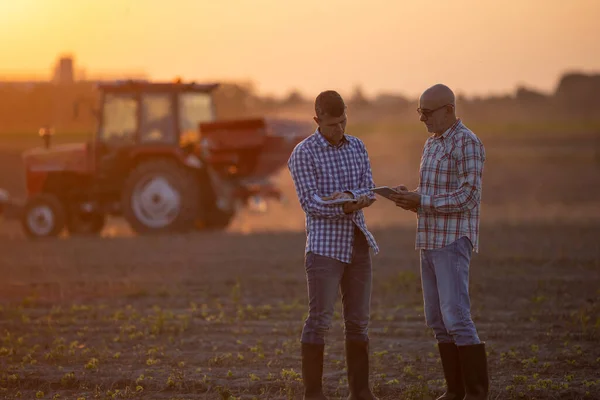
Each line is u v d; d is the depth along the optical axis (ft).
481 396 28.66
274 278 60.49
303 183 29.40
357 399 30.07
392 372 35.88
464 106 509.76
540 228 89.61
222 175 91.56
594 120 421.18
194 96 93.97
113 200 93.09
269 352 39.65
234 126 90.43
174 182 89.35
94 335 44.11
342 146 29.96
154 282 60.03
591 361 36.60
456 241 29.04
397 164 216.95
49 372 36.29
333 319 47.37
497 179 178.81
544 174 182.80
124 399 32.17
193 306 50.78
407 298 52.31
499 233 84.99
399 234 87.35
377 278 59.21
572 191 163.53
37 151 95.50
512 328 43.70
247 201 95.66
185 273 63.52
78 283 60.39
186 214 89.51
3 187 178.50
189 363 37.78
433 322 30.04
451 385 30.07
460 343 28.78
